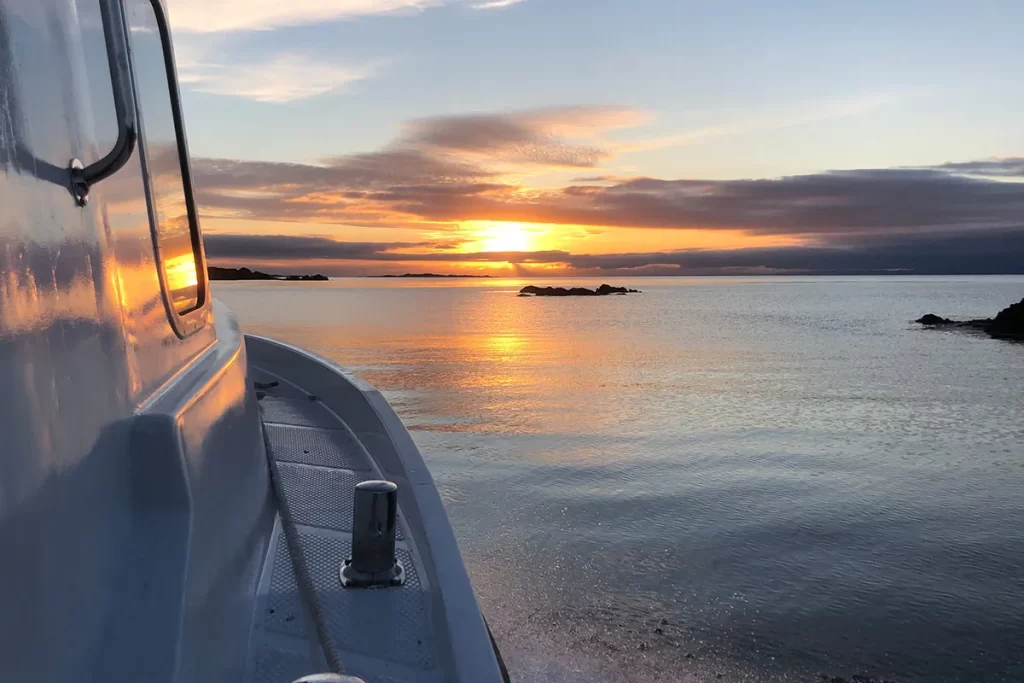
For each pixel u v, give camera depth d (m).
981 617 10.50
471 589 2.42
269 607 2.25
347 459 3.69
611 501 16.98
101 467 1.38
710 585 11.68
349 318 116.12
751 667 9.04
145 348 1.73
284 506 2.73
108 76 1.66
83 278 1.36
